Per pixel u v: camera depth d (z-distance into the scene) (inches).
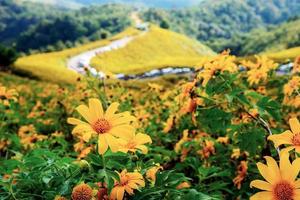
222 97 129.4
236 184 135.3
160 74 2731.3
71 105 309.4
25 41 6161.4
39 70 2495.1
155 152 157.8
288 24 5442.9
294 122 77.8
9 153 203.0
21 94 642.8
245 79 169.8
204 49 4626.0
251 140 114.7
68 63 3329.2
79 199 72.0
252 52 5221.5
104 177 76.4
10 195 85.1
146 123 224.2
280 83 184.7
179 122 189.2
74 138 223.1
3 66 2541.8
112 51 3779.5
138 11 7357.3
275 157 122.0
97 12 6958.7
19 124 308.2
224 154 155.6
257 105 114.5
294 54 2431.1
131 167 87.0
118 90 231.0
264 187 67.9
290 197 66.6
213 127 122.1
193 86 126.9
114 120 79.5
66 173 84.0
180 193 81.8
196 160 144.4
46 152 98.0
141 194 78.9
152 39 4237.2
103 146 74.9
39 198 85.2
